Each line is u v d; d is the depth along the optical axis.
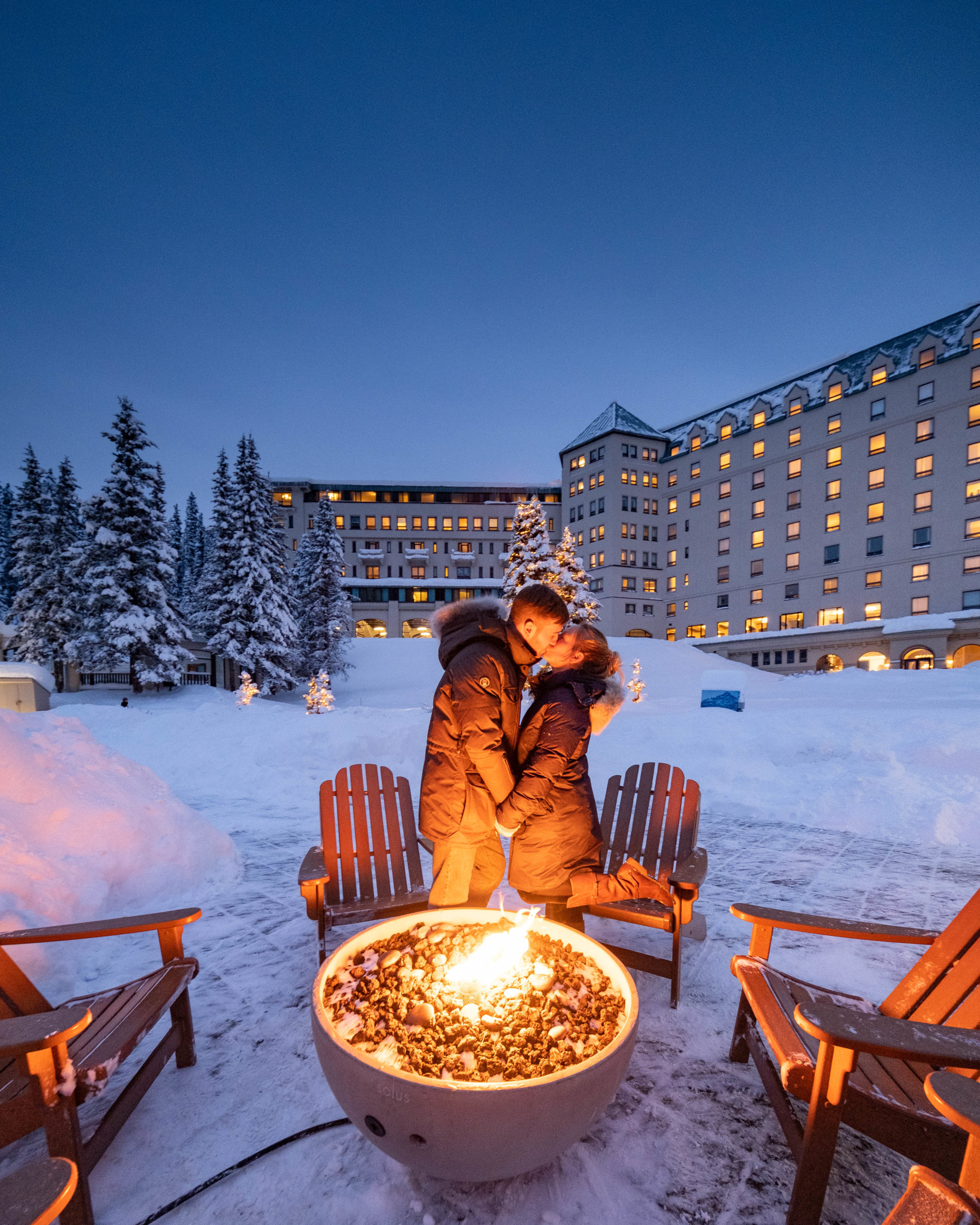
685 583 54.06
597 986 1.85
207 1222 1.60
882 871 4.57
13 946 2.81
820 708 16.69
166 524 28.56
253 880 4.48
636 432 54.97
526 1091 1.33
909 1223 1.06
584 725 2.52
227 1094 2.11
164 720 10.12
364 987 1.81
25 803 3.81
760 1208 1.66
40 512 31.91
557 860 2.59
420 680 35.31
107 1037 1.69
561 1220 1.60
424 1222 1.59
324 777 8.00
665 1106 2.06
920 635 37.59
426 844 3.49
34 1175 1.01
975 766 6.68
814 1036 1.41
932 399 38.50
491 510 62.47
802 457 45.34
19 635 31.34
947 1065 1.29
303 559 38.09
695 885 2.61
